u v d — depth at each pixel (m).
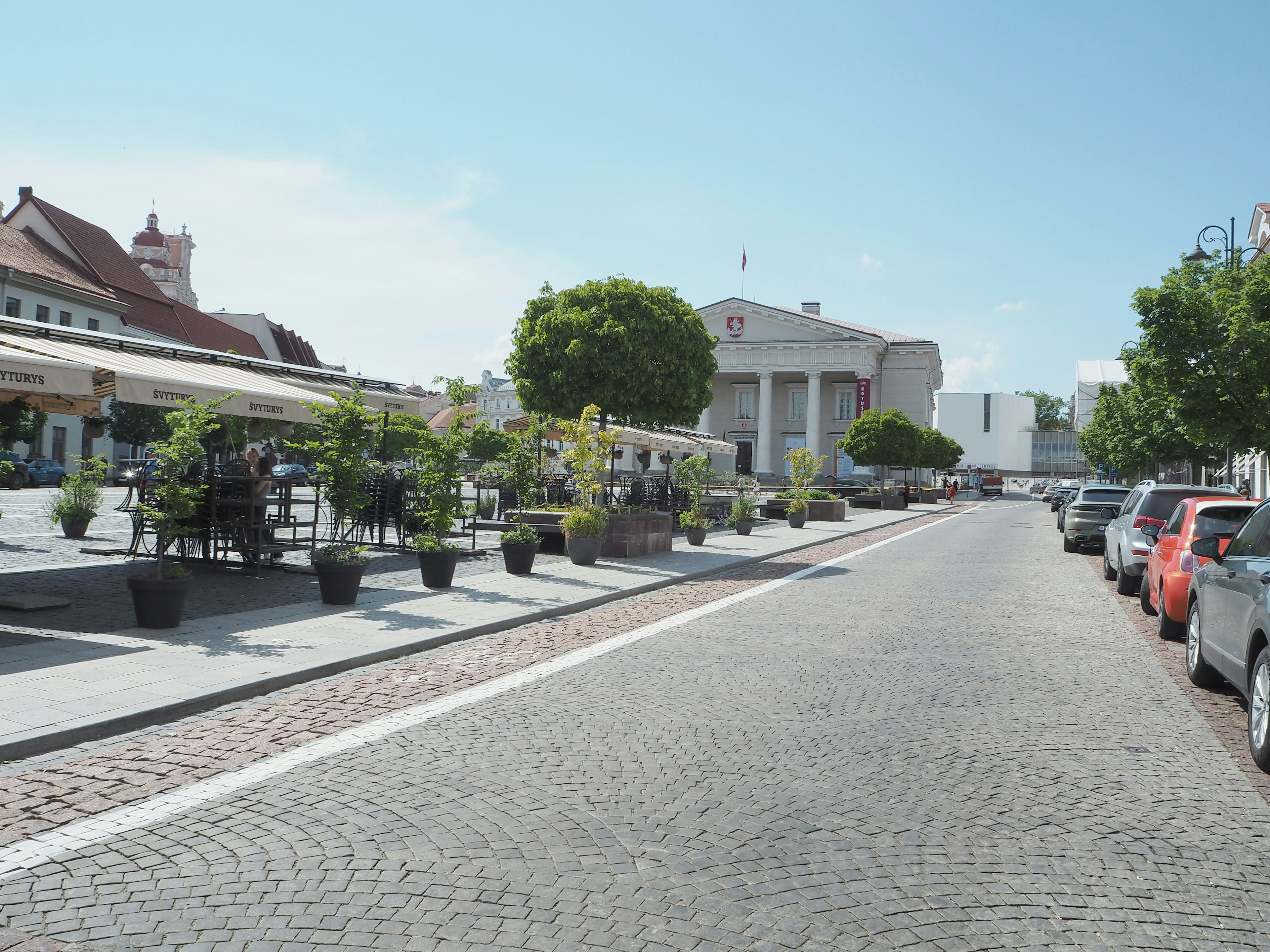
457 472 12.88
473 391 13.19
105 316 52.19
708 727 6.25
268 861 3.98
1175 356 17.66
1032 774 5.33
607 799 4.80
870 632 10.27
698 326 19.83
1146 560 13.08
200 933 3.35
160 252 96.75
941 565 18.67
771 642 9.55
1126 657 9.04
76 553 15.24
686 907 3.60
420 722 6.30
